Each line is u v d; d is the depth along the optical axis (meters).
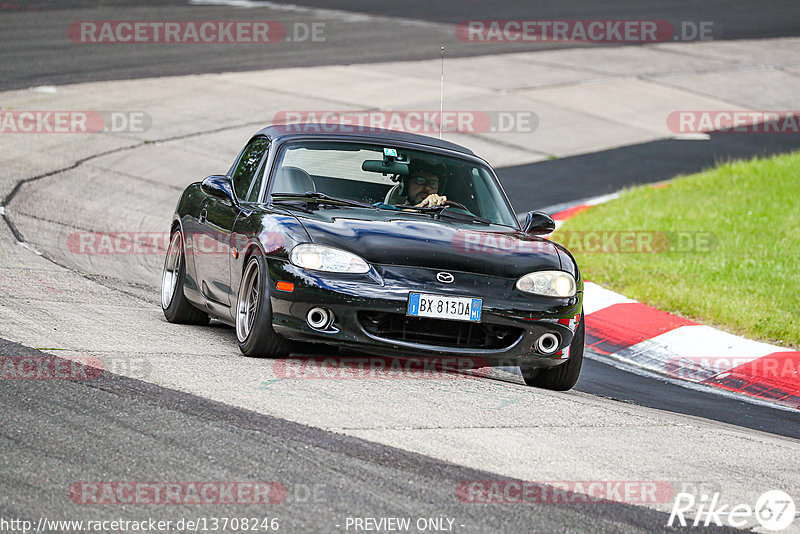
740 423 24.50
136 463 15.95
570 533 14.66
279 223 23.55
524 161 62.53
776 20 121.38
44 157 53.16
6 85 66.88
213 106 66.56
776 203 51.91
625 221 48.00
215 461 16.22
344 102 69.75
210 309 27.19
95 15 94.62
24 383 19.53
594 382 27.62
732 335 32.06
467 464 17.08
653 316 33.88
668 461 18.69
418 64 84.12
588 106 76.88
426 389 21.83
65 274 33.81
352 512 14.63
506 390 22.86
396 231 23.70
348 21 101.75
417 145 27.81
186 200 30.33
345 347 22.53
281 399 19.75
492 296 22.73
